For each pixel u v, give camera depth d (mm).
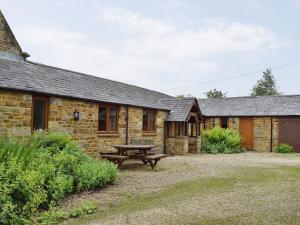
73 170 8836
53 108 12086
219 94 49719
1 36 12445
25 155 7414
